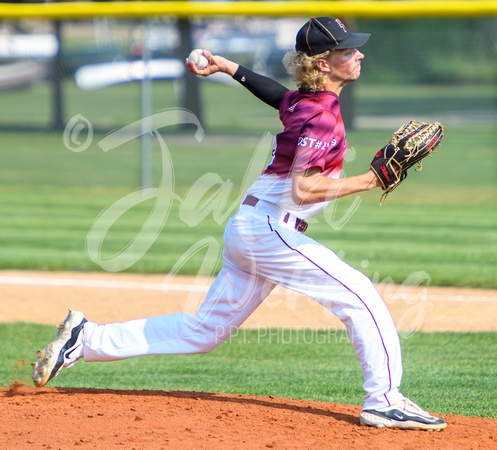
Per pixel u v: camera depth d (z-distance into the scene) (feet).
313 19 40.09
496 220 133.69
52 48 220.84
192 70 45.57
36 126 224.33
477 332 68.23
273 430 39.19
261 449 36.19
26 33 220.23
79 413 41.55
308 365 58.95
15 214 139.33
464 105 269.03
